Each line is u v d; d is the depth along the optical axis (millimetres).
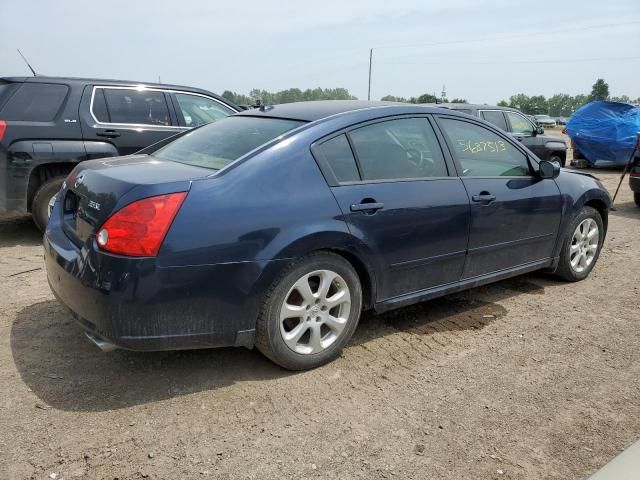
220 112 7500
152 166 3338
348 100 4207
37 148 6000
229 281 2953
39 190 6133
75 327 3889
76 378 3219
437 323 4199
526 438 2795
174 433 2740
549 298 4797
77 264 2920
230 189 3008
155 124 6809
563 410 3055
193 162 3449
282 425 2838
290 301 3262
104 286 2760
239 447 2656
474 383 3312
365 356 3613
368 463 2572
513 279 5309
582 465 2604
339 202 3318
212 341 3016
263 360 3498
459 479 2482
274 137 3389
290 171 3225
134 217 2770
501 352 3736
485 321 4262
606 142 16031
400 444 2717
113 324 2791
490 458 2633
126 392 3090
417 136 3902
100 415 2865
